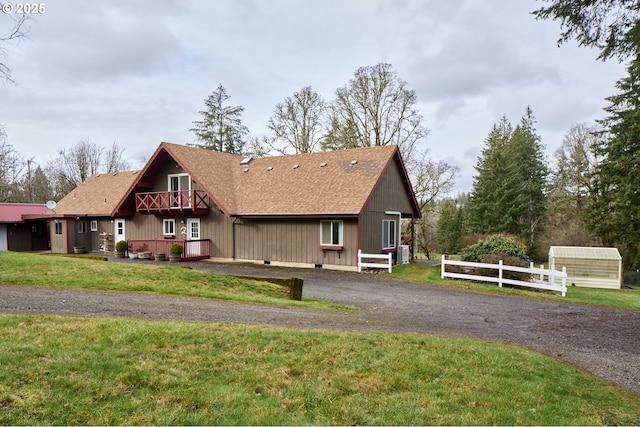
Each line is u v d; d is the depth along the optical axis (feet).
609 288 66.44
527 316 34.32
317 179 68.80
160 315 24.86
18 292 29.55
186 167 71.61
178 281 38.58
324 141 110.32
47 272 36.99
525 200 123.34
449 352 20.57
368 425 12.91
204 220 74.59
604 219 91.91
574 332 29.01
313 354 18.76
